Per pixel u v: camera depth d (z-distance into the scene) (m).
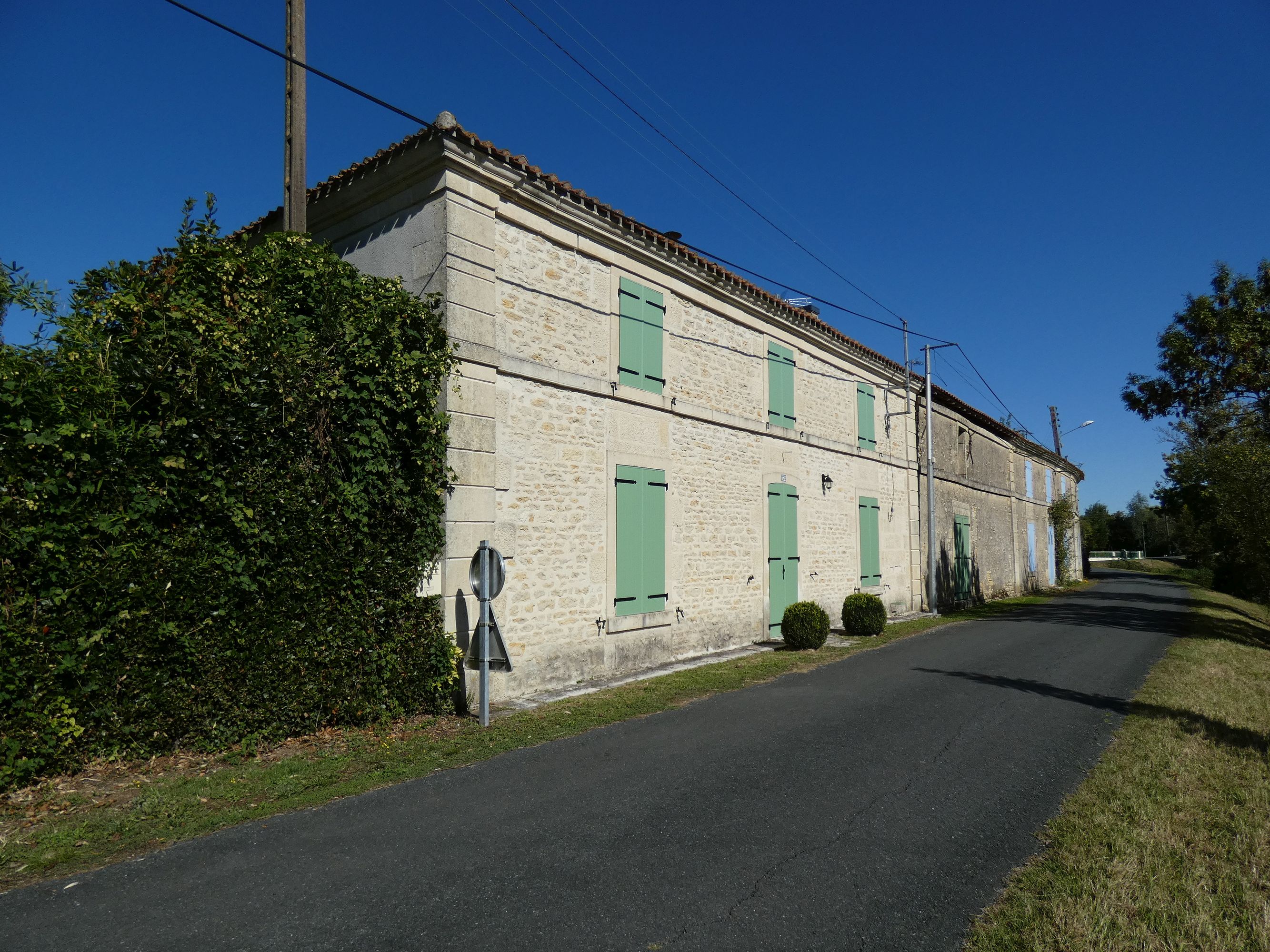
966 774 4.94
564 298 8.21
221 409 5.21
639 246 9.12
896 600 15.97
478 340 7.09
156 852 3.62
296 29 7.04
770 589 11.64
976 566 21.19
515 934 2.87
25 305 5.16
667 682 8.16
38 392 4.38
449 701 6.56
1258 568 16.41
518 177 7.45
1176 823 4.06
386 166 7.31
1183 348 16.20
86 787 4.41
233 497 5.24
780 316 11.94
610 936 2.86
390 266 7.48
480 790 4.57
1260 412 16.06
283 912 3.04
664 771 4.97
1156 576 39.25
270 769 4.88
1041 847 3.79
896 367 16.08
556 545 7.96
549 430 7.94
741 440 11.19
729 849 3.70
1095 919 2.96
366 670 5.98
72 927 2.91
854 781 4.77
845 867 3.52
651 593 9.26
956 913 3.09
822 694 7.50
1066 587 30.42
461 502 6.83
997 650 10.63
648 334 9.41
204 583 5.05
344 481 6.00
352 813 4.17
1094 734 5.98
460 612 6.77
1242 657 10.82
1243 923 2.95
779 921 3.00
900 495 16.42
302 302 5.95
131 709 4.73
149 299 5.01
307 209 8.28
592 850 3.68
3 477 4.27
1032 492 28.45
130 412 4.86
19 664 4.27
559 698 7.38
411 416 6.47
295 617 5.57
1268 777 4.85
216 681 5.10
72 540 4.54
